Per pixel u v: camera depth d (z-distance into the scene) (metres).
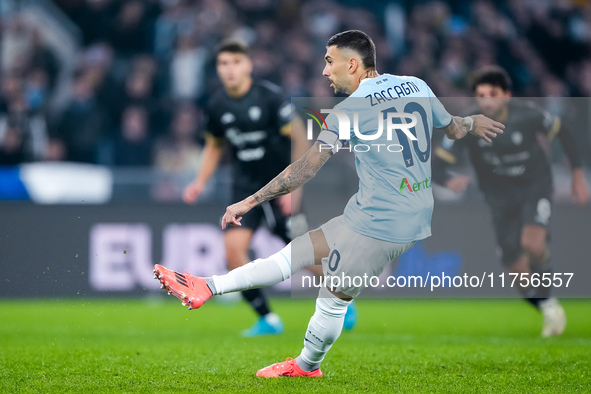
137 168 42.91
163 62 45.81
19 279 33.53
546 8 53.75
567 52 53.44
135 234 33.66
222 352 18.67
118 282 33.69
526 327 26.02
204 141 26.16
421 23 50.09
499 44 51.09
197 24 46.97
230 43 24.14
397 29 50.00
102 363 16.72
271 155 24.44
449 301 33.69
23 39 46.41
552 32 53.31
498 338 22.55
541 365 16.55
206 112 24.91
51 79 45.97
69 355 17.92
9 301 33.41
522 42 51.72
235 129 24.33
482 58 50.06
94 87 44.16
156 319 28.19
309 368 14.89
